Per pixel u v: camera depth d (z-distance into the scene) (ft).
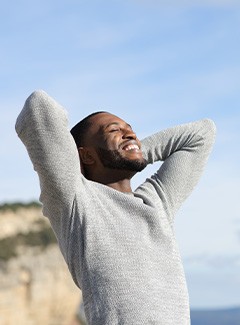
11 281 102.94
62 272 107.34
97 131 8.90
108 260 8.10
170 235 8.45
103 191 8.51
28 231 110.52
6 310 101.65
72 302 107.86
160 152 9.41
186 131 9.45
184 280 8.29
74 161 8.36
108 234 8.21
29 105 8.34
